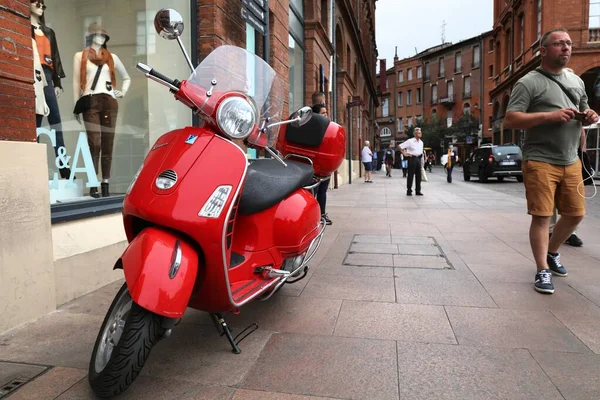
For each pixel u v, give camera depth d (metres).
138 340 2.09
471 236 6.39
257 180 3.00
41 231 3.32
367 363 2.65
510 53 34.38
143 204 2.32
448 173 20.09
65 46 4.94
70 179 4.73
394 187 16.45
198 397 2.31
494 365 2.61
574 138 3.88
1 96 3.04
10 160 3.06
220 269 2.43
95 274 3.99
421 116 78.81
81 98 5.12
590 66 25.61
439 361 2.66
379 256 5.21
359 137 27.53
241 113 2.46
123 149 5.62
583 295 3.78
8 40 3.08
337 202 10.97
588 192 13.34
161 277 2.12
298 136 4.06
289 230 3.11
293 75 12.38
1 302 3.03
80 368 2.59
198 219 2.30
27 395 2.31
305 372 2.55
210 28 6.20
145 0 6.10
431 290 3.96
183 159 2.40
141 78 6.05
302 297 3.80
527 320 3.26
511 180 21.84
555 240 4.29
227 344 2.92
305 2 13.48
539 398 2.28
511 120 3.91
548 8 26.31
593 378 2.46
